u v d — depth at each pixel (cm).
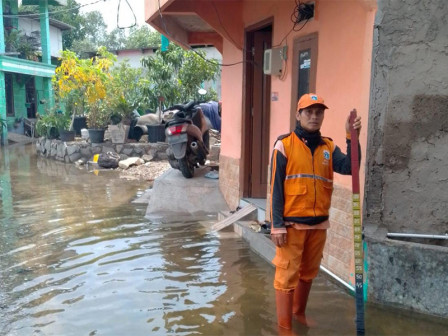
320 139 322
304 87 507
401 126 371
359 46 391
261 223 578
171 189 752
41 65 2241
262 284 421
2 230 613
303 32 503
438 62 362
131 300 385
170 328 335
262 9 611
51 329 334
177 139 759
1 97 2012
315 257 334
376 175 379
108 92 1425
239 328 334
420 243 375
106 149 1359
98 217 689
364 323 330
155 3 683
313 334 324
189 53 1461
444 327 336
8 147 1888
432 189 373
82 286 416
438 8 357
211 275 444
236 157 702
